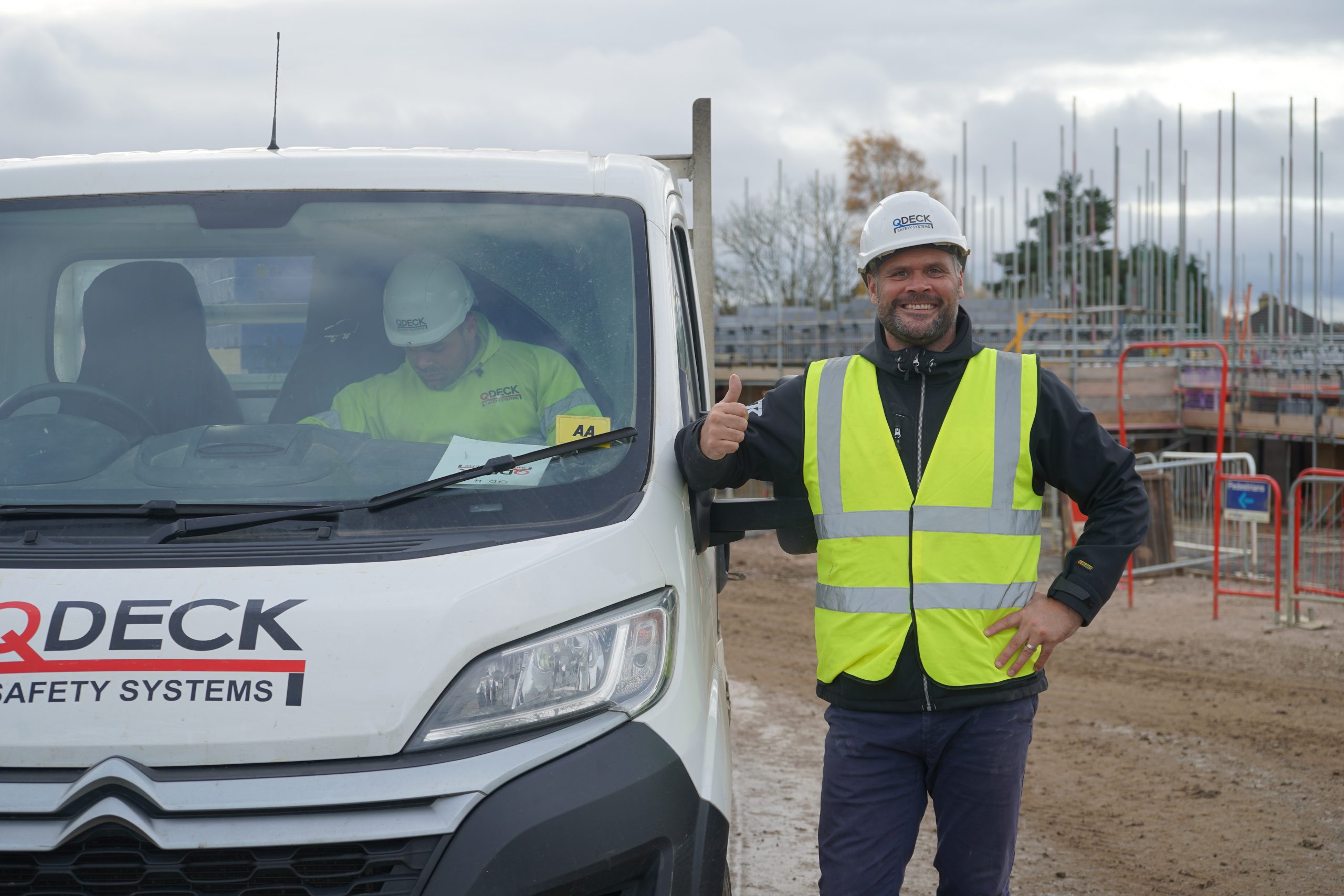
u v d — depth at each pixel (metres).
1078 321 29.55
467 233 2.92
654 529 2.47
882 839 3.00
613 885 2.15
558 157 3.11
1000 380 3.00
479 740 2.14
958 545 2.92
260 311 2.88
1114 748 6.62
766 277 40.06
